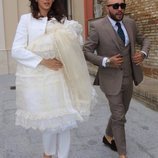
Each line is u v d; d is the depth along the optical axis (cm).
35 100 336
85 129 561
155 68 928
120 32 408
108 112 670
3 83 1105
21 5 1358
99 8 1331
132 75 425
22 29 342
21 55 337
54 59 340
